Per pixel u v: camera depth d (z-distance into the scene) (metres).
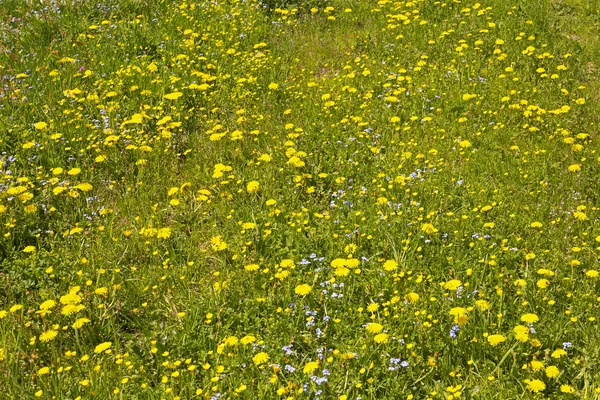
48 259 5.60
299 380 4.32
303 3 12.09
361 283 5.21
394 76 9.01
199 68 9.34
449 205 6.35
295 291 4.95
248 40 10.48
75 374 4.48
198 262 5.68
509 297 4.95
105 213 6.10
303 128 7.87
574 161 7.07
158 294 5.27
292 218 6.09
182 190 6.44
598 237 5.47
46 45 9.77
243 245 5.78
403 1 12.10
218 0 11.92
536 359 4.44
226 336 4.74
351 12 11.95
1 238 5.76
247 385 4.29
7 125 7.46
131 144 7.32
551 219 6.11
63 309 4.71
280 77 9.32
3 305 5.17
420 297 4.98
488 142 7.55
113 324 4.91
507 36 10.45
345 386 4.17
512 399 4.08
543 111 7.85
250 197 6.52
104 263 5.57
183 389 4.23
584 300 4.93
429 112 8.35
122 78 8.77
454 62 9.59
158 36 10.19
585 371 4.30
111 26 10.20
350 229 5.91
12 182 6.41
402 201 6.34
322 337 4.70
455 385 4.21
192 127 8.01
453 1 11.80
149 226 6.16
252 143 7.59
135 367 4.54
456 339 4.54
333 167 7.01
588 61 9.98
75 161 7.10
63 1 11.12
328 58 10.20
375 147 7.34
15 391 4.25
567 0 12.42
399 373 4.37
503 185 6.67
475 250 5.57
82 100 7.98
